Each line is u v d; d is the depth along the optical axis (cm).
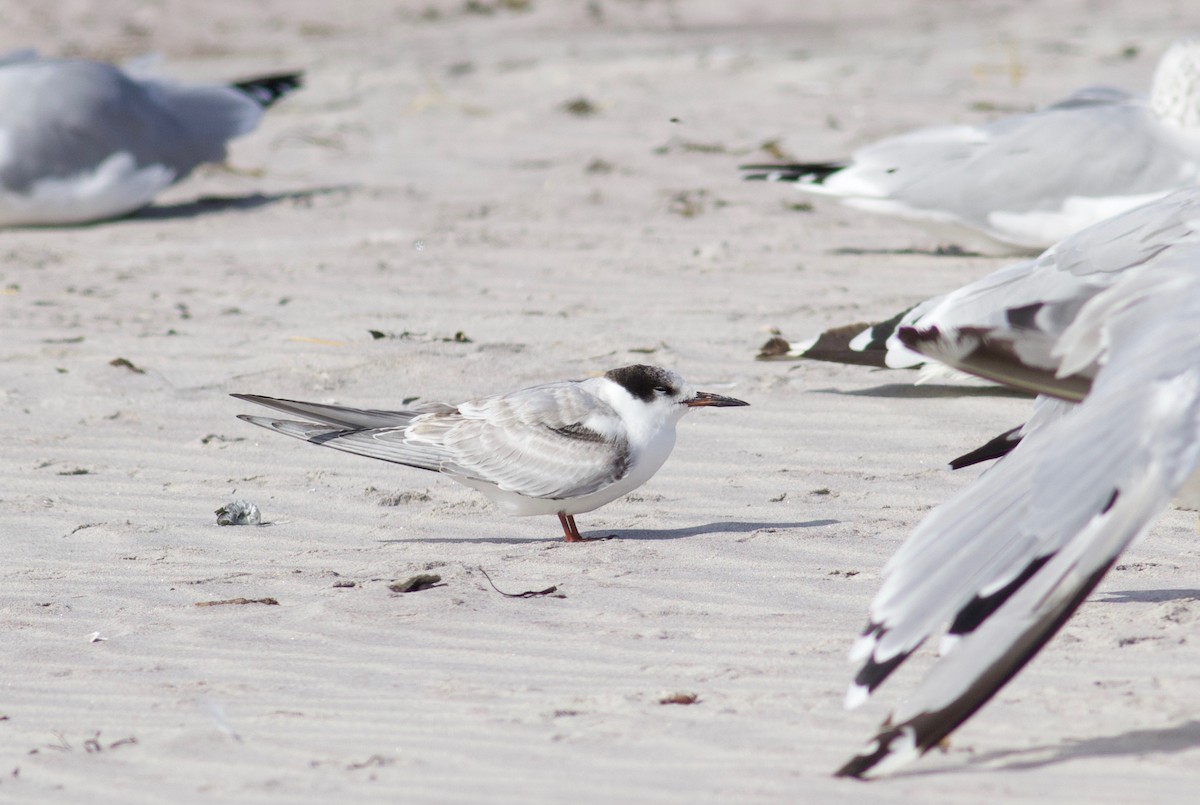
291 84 2634
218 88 2520
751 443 1210
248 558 992
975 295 788
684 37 4425
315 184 2567
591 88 3325
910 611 546
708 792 599
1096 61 3375
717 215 2123
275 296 1755
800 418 1263
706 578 918
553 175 2461
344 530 1052
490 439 1027
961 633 538
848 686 721
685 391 1031
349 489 1140
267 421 1052
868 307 1588
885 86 3153
